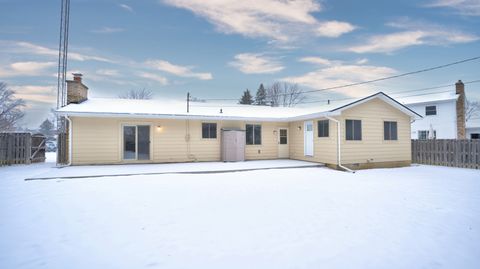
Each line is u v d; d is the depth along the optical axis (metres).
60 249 3.33
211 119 13.48
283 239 3.67
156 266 2.89
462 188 7.37
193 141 13.55
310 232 3.94
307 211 5.04
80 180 8.42
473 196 6.37
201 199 5.96
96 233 3.88
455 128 21.36
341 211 5.05
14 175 9.21
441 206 5.43
